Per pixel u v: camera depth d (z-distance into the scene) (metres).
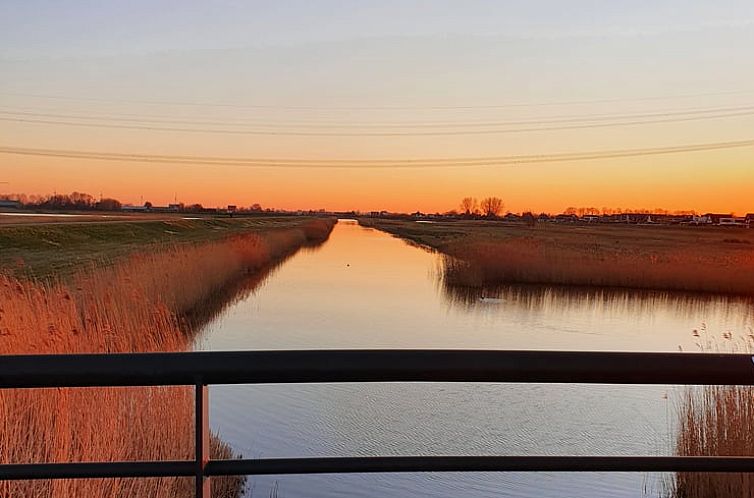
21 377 1.53
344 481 7.27
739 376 1.62
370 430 8.83
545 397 10.74
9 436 4.83
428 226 121.81
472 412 9.74
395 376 1.60
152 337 8.16
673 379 1.63
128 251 28.59
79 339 6.93
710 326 21.42
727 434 6.65
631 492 6.96
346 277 32.00
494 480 7.34
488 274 31.22
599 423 9.41
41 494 4.52
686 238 69.38
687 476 6.63
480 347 16.83
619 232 86.06
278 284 28.31
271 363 1.58
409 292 27.17
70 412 5.18
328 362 1.59
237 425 8.89
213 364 1.57
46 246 31.92
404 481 7.16
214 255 25.66
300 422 9.00
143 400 5.92
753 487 5.96
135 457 5.77
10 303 6.92
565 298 27.45
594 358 1.62
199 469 1.58
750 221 116.19
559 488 7.06
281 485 7.13
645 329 20.55
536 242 47.03
